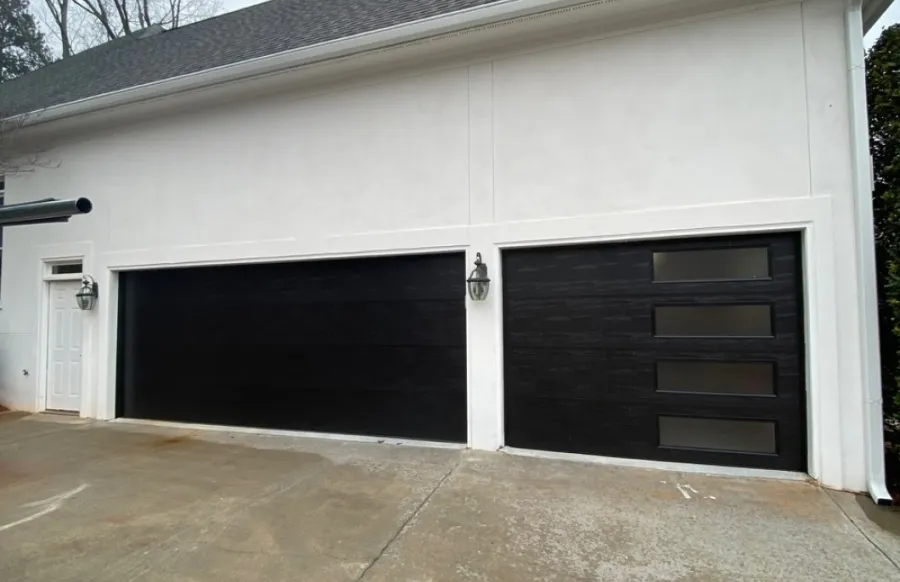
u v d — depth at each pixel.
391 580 2.64
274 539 3.12
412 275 5.38
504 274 4.99
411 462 4.55
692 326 4.39
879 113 4.09
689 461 4.35
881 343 4.01
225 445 5.28
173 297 6.52
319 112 5.77
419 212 5.29
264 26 7.86
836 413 3.86
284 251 5.84
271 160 5.97
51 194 7.27
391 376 5.41
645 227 4.47
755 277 4.22
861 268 3.82
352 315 5.61
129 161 6.75
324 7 7.69
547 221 4.78
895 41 4.03
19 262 7.45
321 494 3.83
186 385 6.37
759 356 4.19
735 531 3.16
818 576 2.67
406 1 6.38
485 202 5.03
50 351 7.25
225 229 6.16
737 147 4.25
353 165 5.59
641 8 4.37
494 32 4.75
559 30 4.72
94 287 6.78
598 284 4.69
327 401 5.67
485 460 4.57
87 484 4.14
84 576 2.73
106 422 6.47
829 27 4.05
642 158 4.53
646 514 3.41
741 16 4.27
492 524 3.28
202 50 7.71
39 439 5.63
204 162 6.31
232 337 6.16
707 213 4.29
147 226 6.59
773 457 4.12
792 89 4.12
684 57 4.43
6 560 2.90
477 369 4.96
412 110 5.37
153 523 3.37
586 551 2.93
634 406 4.54
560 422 4.76
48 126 6.88
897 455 4.09
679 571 2.72
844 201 3.94
